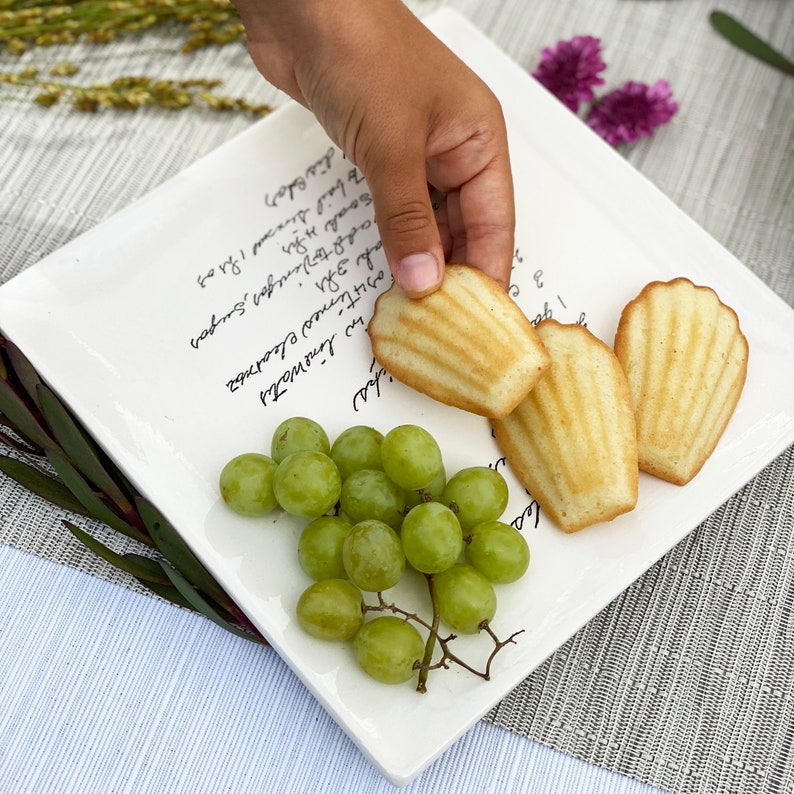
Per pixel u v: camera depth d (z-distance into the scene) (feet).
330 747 1.53
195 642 1.55
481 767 1.53
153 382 1.55
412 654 1.39
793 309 1.62
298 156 1.67
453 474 1.54
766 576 1.61
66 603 1.56
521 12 1.92
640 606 1.59
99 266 1.58
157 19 1.85
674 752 1.53
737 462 1.55
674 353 1.58
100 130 1.79
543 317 1.63
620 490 1.49
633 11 1.92
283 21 1.54
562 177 1.69
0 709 1.52
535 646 1.45
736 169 1.84
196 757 1.52
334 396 1.56
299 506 1.41
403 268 1.51
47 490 1.55
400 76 1.53
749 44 1.88
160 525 1.49
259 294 1.60
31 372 1.54
